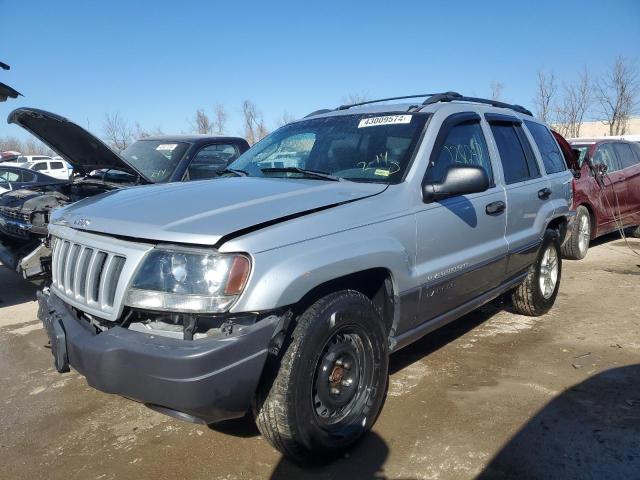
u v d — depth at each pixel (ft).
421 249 11.10
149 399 7.95
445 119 12.67
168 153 23.08
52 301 10.21
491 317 17.76
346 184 10.94
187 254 8.18
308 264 8.60
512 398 11.96
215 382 7.81
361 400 10.09
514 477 9.15
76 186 19.27
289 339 8.75
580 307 18.83
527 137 16.51
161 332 8.32
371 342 10.04
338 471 9.42
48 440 10.64
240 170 13.46
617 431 10.53
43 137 17.93
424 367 13.74
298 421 8.72
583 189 26.37
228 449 10.18
